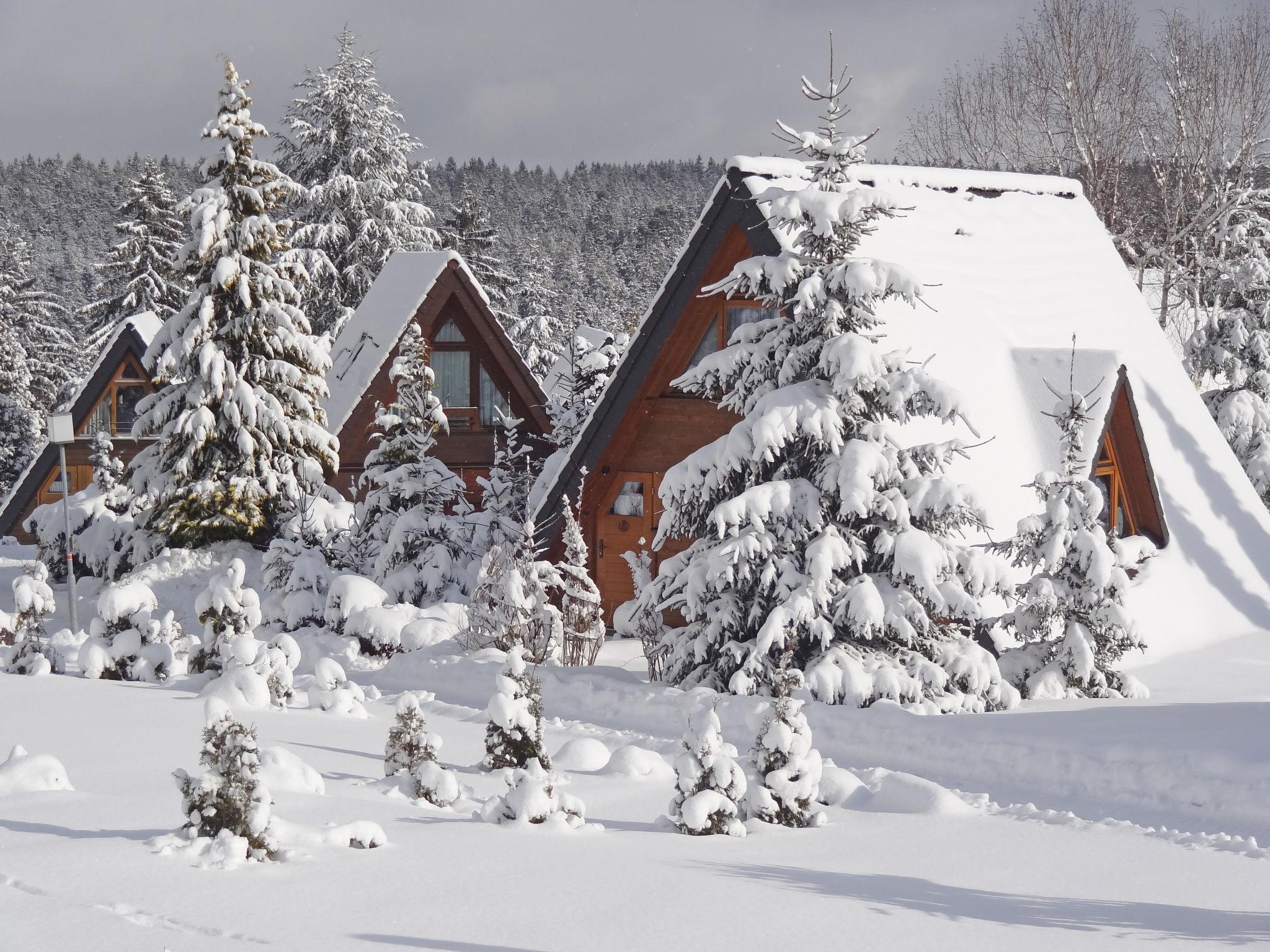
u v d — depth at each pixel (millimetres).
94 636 19750
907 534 16594
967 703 16250
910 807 11680
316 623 24047
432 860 8477
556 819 10148
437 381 36406
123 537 31219
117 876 7633
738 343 17891
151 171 62406
